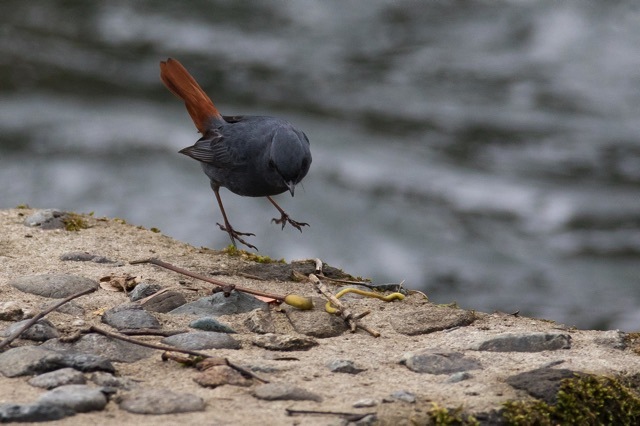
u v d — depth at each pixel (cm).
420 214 1706
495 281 1482
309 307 558
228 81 2345
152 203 1691
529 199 1778
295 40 2606
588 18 2605
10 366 444
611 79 2347
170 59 793
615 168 1914
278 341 505
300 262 684
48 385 426
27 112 2084
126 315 532
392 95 2280
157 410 404
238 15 2745
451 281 1484
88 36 2581
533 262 1543
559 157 1964
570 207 1742
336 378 458
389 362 488
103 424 388
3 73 2294
